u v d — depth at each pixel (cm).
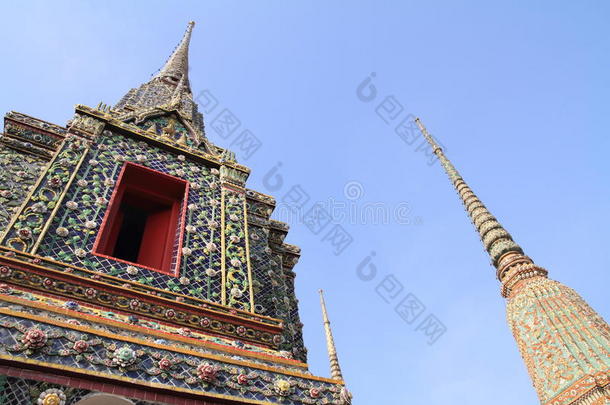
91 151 1323
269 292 1333
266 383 848
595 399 1305
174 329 961
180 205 1461
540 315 1598
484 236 2131
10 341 658
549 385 1448
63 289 901
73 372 663
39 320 711
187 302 1042
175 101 1850
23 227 975
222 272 1210
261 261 1447
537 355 1528
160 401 714
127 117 1602
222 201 1463
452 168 2611
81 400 659
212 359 827
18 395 618
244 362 862
